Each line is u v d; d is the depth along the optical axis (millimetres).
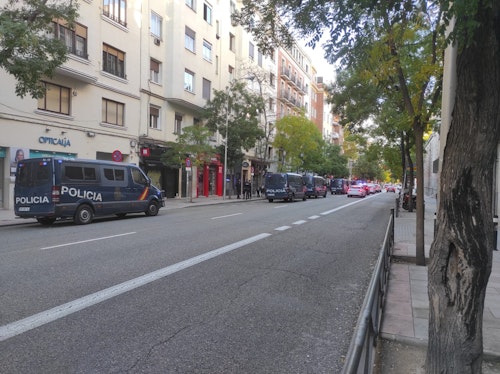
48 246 9219
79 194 13820
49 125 18750
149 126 26250
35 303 5234
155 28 26781
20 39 10086
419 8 3777
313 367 3773
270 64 47250
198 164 25562
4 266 7168
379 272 4328
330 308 5465
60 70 18594
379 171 102875
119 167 15523
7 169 17078
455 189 2809
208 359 3861
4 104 16766
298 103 58219
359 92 16875
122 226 13219
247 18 7223
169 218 16125
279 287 6355
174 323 4711
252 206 24734
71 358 3779
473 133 2748
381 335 4449
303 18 5176
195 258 8156
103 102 22266
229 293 5922
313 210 22172
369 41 5648
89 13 20688
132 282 6297
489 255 2795
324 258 8766
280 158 43938
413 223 16703
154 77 26906
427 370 3041
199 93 31250
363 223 16250
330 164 65750
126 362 3736
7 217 14984
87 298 5480
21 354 3832
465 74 2766
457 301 2830
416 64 8859
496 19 2672
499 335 4406
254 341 4305
